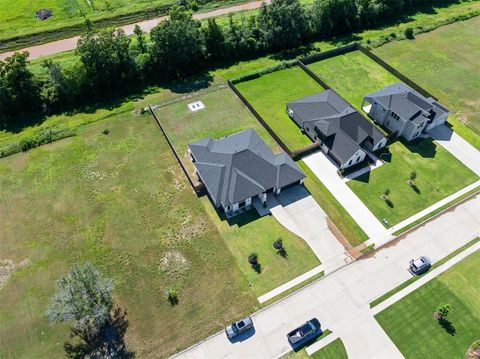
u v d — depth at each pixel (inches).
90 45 2623.0
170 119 2573.8
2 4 3700.8
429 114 2349.9
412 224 1978.3
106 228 1975.9
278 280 1769.2
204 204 2069.4
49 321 1644.9
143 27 3535.9
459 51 3159.5
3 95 2513.5
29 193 2145.7
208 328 1626.5
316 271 1798.7
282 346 1574.8
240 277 1779.0
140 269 1815.9
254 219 1994.3
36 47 3299.7
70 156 2338.8
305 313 1665.8
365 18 3454.7
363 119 2335.1
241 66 3063.5
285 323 1637.6
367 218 2003.0
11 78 2519.7
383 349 1566.2
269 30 3110.2
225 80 2903.5
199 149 2213.3
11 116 2628.0
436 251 1867.6
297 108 2500.0
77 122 2566.4
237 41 3088.1
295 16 3115.2
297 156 2301.9
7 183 2197.3
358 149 2160.4
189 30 2851.9
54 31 3422.7
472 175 2208.4
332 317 1652.3
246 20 3415.4
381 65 3016.7
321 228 1957.4
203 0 3890.3
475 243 1897.1
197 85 2869.1
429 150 2347.4
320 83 2834.6
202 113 2618.1
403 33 3321.9
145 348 1573.6
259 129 2491.4
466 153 2330.2
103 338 1600.6
